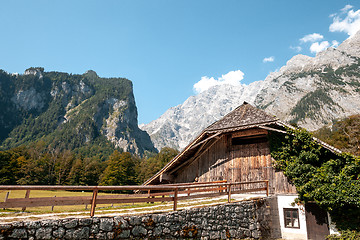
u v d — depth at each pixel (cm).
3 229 604
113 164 9262
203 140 1789
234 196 1611
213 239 1053
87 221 727
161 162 10762
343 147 5428
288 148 1534
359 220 1249
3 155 8750
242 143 1914
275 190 1552
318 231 1357
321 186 1322
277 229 1455
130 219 813
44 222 662
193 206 1111
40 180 9419
